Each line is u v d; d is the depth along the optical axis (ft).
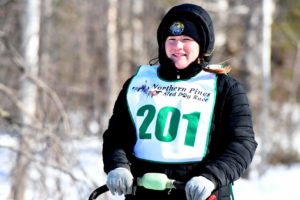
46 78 79.36
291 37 131.75
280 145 136.98
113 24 109.70
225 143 22.52
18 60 64.03
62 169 56.18
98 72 106.83
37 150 60.44
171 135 22.75
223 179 21.45
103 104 106.22
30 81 64.39
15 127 59.82
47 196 57.41
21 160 61.36
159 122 22.98
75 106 82.84
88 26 109.19
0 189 67.82
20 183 61.72
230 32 123.03
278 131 140.05
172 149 22.65
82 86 98.27
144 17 128.26
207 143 22.56
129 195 23.39
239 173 21.84
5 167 72.18
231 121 22.56
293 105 150.82
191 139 22.59
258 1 112.47
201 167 22.44
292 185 106.11
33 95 67.97
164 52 23.80
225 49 121.70
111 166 23.06
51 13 90.94
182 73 23.49
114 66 108.47
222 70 23.26
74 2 100.27
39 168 58.29
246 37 114.11
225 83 23.09
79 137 65.51
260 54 113.91
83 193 56.44
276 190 101.19
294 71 164.04
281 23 129.70
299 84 174.60
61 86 82.17
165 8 107.55
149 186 22.17
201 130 22.62
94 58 108.06
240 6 114.52
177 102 23.09
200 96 23.02
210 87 23.06
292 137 140.56
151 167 22.91
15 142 65.57
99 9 109.81
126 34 128.16
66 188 58.49
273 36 142.10
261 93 117.29
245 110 22.71
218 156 22.18
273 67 169.17
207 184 21.20
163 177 22.06
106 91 106.42
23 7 75.87
